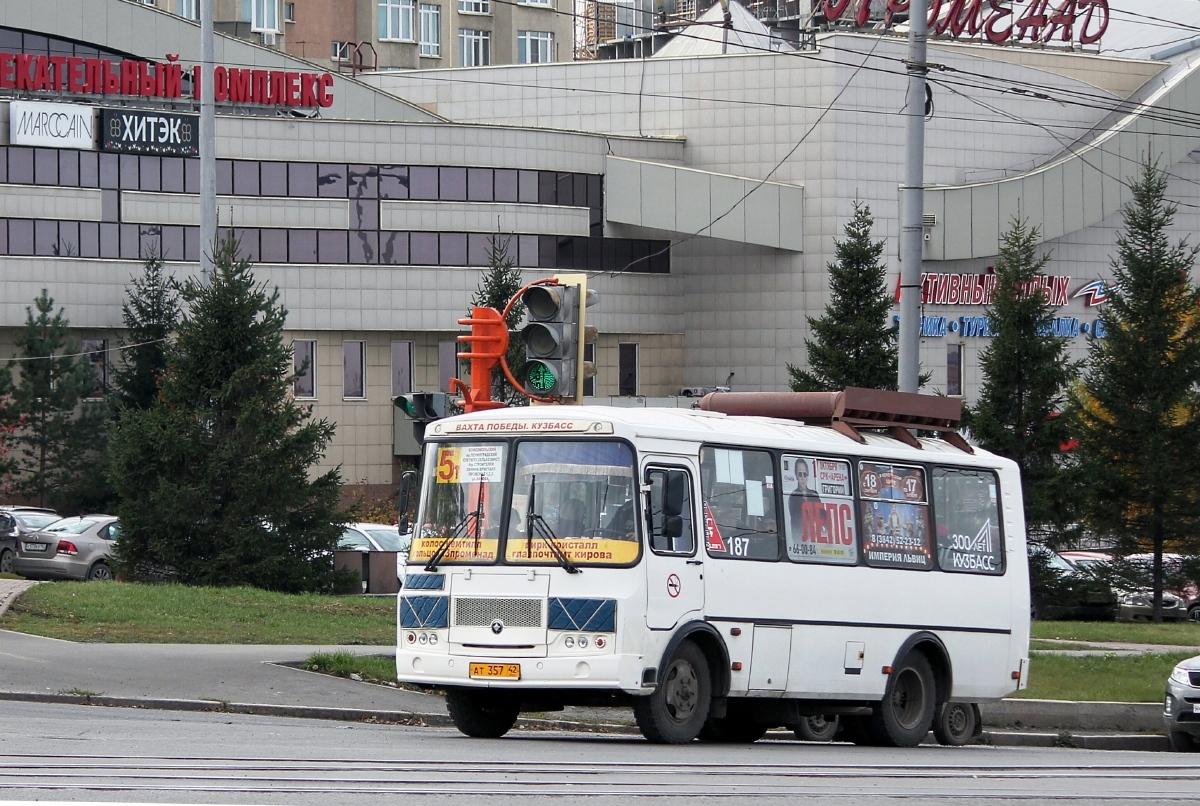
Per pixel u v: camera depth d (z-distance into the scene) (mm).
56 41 139250
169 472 69375
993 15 149250
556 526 32188
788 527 35750
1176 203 144250
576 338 38531
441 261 138500
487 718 34906
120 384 125812
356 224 136750
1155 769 30938
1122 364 92438
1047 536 92625
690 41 167750
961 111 146000
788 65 142000
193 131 132000
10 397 121812
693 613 32844
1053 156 150625
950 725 40500
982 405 93500
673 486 32031
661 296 144875
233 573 68250
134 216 130500
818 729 39000
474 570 32500
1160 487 89938
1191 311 93000
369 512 117875
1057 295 150750
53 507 121812
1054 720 46125
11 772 23328
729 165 144250
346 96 143875
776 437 36062
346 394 137625
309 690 40688
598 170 142625
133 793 21172
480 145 139125
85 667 41125
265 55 143375
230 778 23062
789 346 141500
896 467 39125
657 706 32031
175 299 126875
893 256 141875
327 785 22516
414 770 24906
